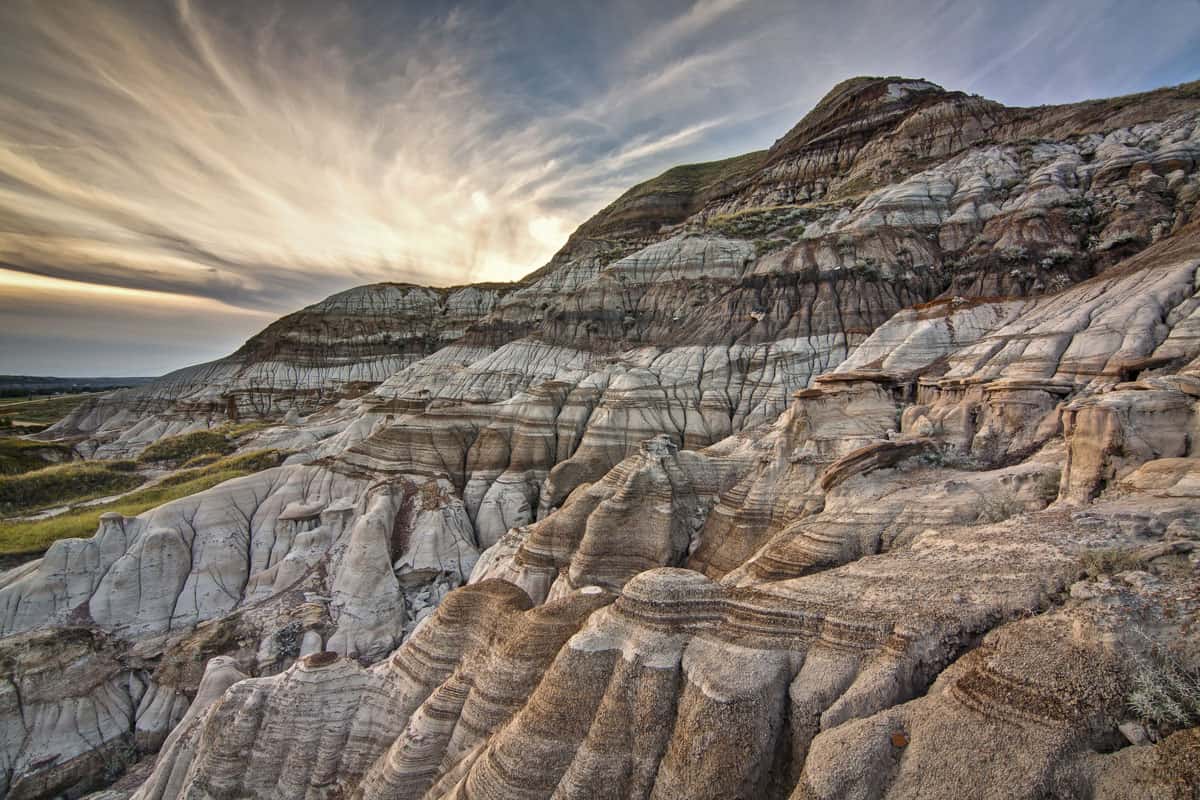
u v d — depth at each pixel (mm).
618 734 11906
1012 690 8680
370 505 40875
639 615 13398
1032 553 12375
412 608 35531
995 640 9688
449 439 49406
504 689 15562
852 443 29219
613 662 13039
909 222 59938
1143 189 48062
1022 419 25547
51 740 26359
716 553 29422
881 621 11141
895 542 18234
